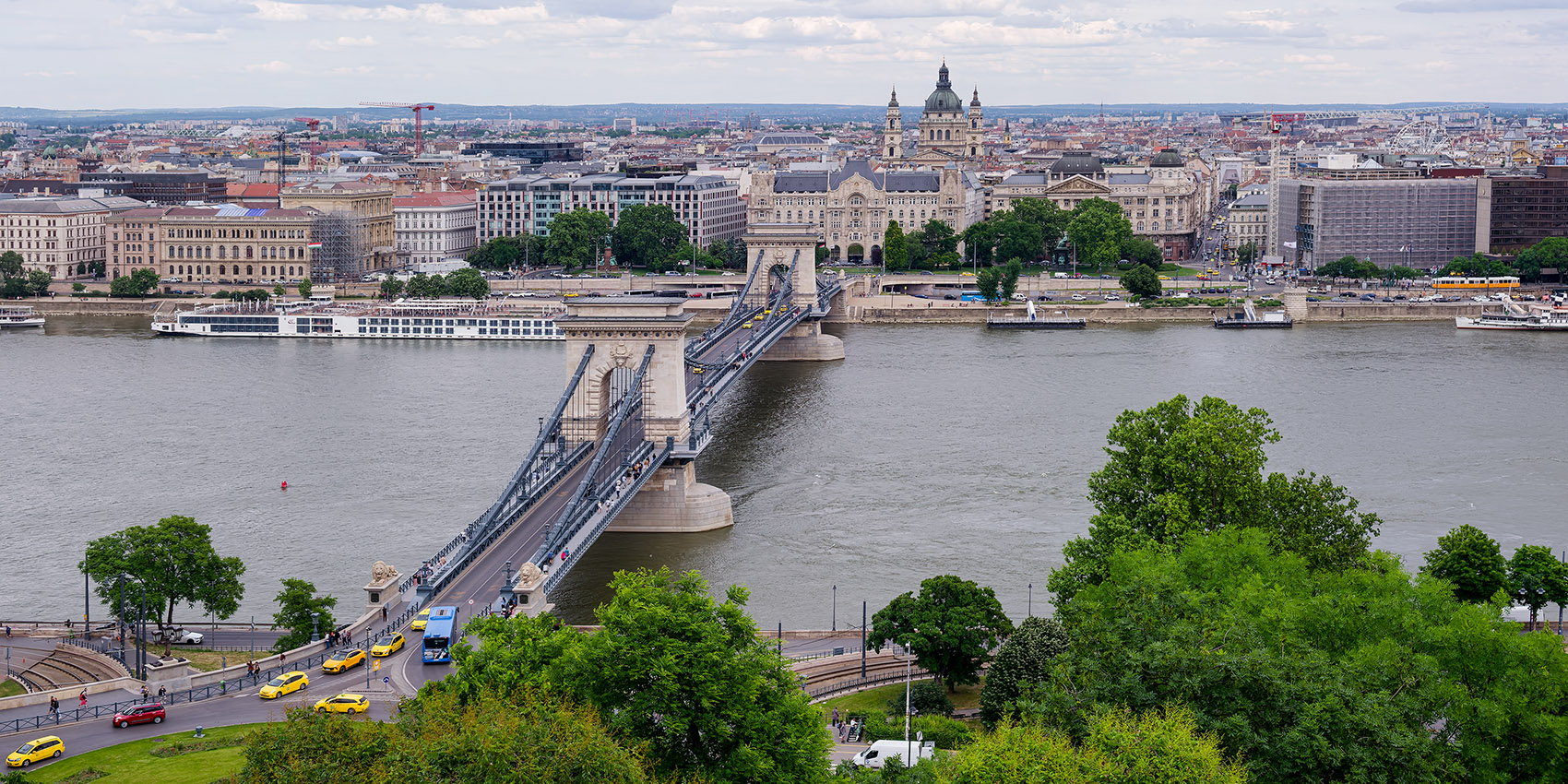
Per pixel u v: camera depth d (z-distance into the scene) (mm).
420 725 135375
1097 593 174125
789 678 149500
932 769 147375
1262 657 139250
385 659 190875
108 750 161875
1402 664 146875
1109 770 124875
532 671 150000
